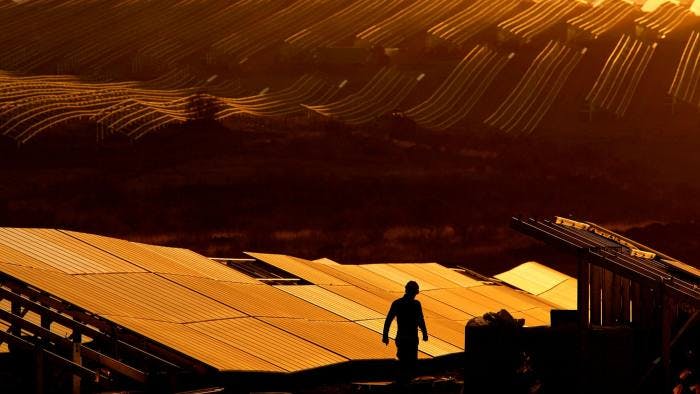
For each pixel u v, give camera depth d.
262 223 92.94
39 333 20.92
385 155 131.25
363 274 42.22
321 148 129.38
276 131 136.62
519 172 129.50
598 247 23.84
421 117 158.12
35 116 115.81
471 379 23.03
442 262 87.50
